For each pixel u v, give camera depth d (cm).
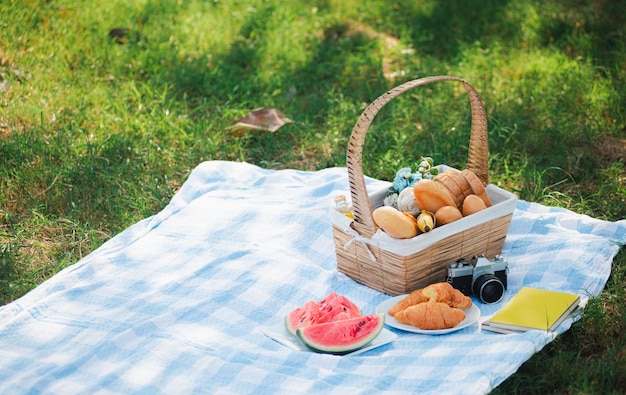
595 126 384
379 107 266
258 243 304
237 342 264
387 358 256
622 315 273
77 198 339
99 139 371
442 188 280
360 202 275
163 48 445
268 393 247
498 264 279
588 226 310
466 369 249
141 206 334
